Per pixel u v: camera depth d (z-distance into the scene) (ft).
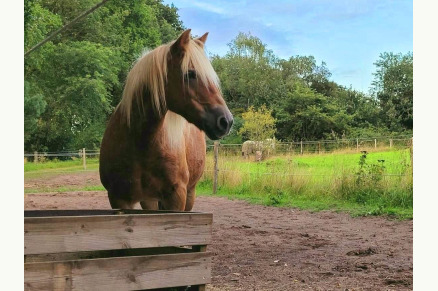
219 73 154.61
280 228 27.12
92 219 9.16
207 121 12.41
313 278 15.89
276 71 156.87
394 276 16.01
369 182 35.50
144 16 127.13
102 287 9.20
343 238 23.80
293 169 43.50
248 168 49.24
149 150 13.28
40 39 85.66
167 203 14.03
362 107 147.54
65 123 101.96
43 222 8.73
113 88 120.47
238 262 18.52
